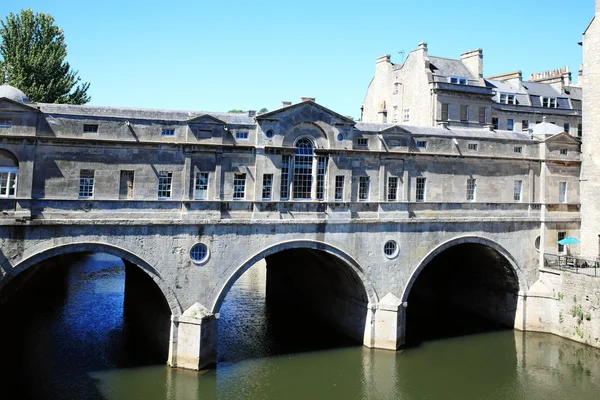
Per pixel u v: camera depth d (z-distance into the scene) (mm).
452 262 47250
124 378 29125
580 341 37625
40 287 45688
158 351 32812
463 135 39062
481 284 45031
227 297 51969
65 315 41812
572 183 42812
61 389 27516
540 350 36688
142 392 27609
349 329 38000
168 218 30281
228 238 31344
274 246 32438
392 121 60625
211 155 31281
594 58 42500
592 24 42719
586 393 29641
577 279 37938
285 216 32812
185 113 32031
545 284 40719
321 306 42469
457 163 38469
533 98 61125
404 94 58344
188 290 30484
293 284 47031
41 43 50844
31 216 27719
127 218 29438
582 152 43031
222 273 31234
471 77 56812
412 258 36469
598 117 41938
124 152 29703
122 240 29203
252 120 32938
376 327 35469
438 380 31062
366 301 35656
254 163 32250
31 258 27484
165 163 30391
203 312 30297
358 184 35062
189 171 30641
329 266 37750
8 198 27203
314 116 33625
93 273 60062
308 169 33906
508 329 41531
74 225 28219
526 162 41062
